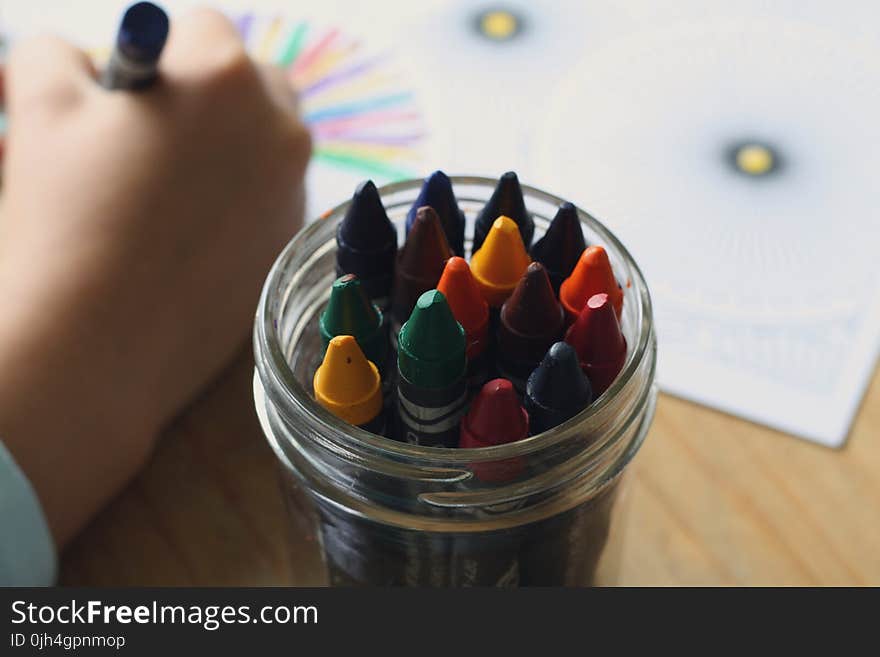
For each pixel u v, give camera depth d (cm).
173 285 48
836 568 42
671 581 42
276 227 52
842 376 47
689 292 51
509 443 29
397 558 33
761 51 64
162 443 47
